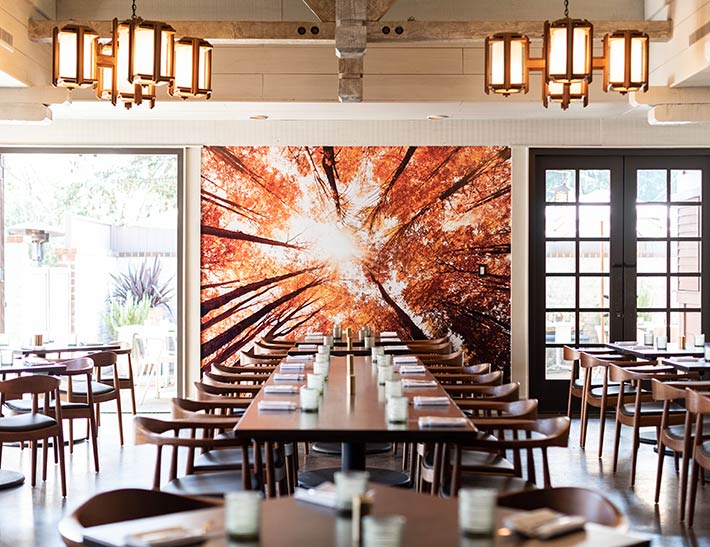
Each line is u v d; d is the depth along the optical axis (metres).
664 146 10.33
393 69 8.66
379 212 10.38
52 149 10.30
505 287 10.38
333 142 10.36
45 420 6.67
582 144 10.30
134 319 10.52
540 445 4.20
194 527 2.49
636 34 5.86
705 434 6.06
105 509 2.95
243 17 9.07
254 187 10.36
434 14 9.15
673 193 10.45
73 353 10.59
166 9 9.05
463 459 5.08
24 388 6.43
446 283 10.41
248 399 5.61
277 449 5.35
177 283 10.36
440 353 9.27
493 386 6.25
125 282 10.51
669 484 6.89
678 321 10.47
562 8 9.15
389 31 7.44
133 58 5.63
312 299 10.38
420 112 9.36
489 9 9.16
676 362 7.74
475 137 10.34
